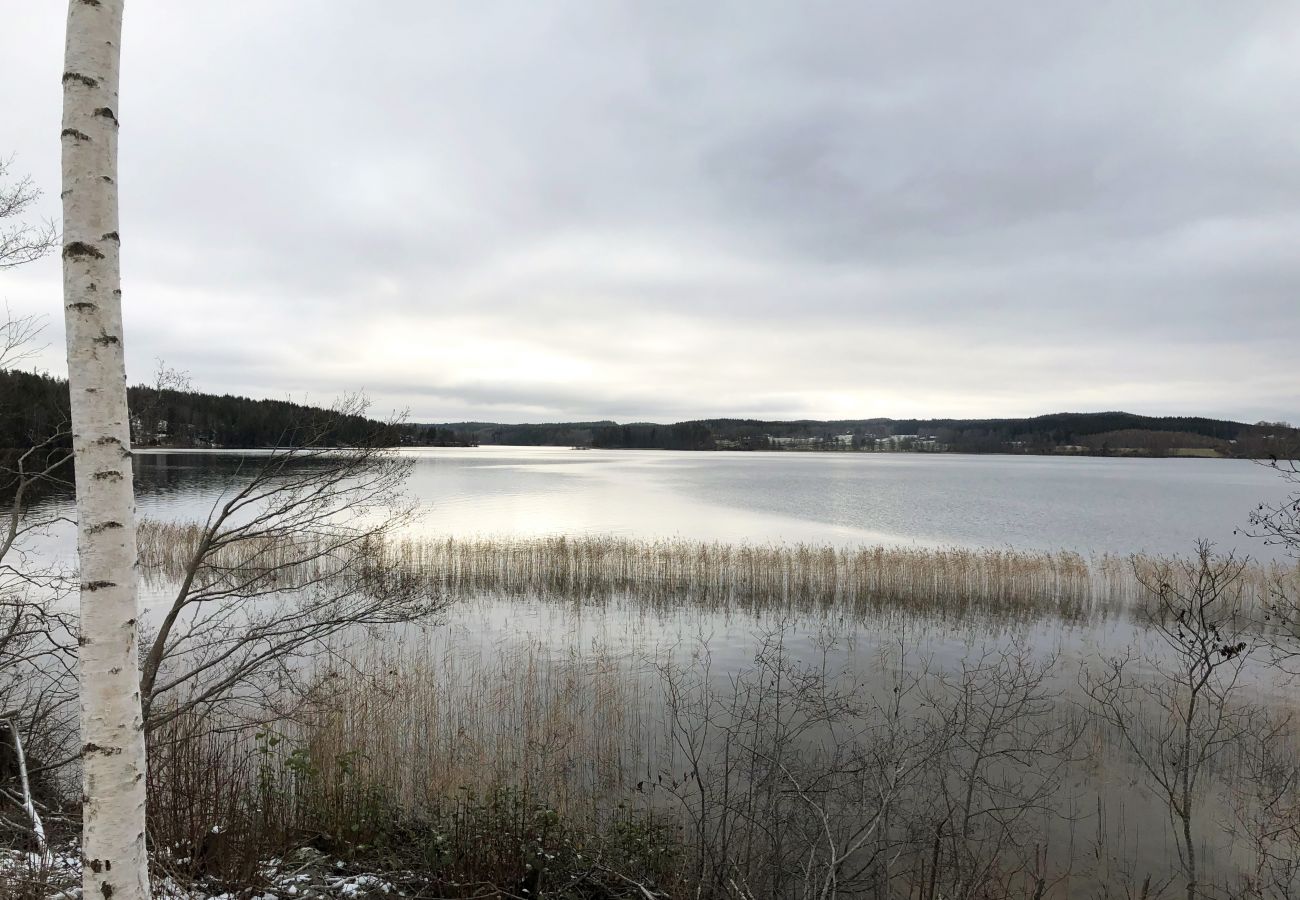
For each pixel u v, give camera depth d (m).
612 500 57.00
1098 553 31.02
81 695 2.92
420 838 7.24
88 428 2.92
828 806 8.38
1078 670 14.70
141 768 3.05
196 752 7.15
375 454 7.98
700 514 47.34
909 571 23.30
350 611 9.69
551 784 8.96
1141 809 8.73
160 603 17.39
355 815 7.08
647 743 10.44
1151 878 7.38
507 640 16.66
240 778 7.45
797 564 24.55
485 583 23.09
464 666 14.03
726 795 7.43
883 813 7.45
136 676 3.05
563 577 23.69
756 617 19.72
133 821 2.98
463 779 8.72
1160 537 37.09
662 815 8.34
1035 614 20.25
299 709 8.86
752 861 7.39
